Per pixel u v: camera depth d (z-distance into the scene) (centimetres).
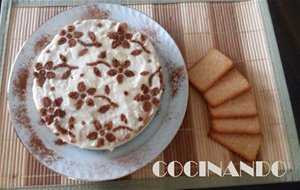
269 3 43
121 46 36
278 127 37
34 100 35
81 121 33
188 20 42
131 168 33
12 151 35
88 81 34
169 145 36
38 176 35
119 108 34
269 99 38
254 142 36
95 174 33
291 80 39
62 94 34
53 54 36
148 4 43
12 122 35
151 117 34
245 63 40
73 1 42
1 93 38
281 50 41
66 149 34
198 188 34
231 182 35
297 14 42
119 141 33
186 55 40
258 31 42
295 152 36
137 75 35
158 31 39
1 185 34
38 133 35
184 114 36
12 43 40
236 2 43
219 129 36
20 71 37
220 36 41
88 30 37
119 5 39
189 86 39
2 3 42
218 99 37
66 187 34
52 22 39
